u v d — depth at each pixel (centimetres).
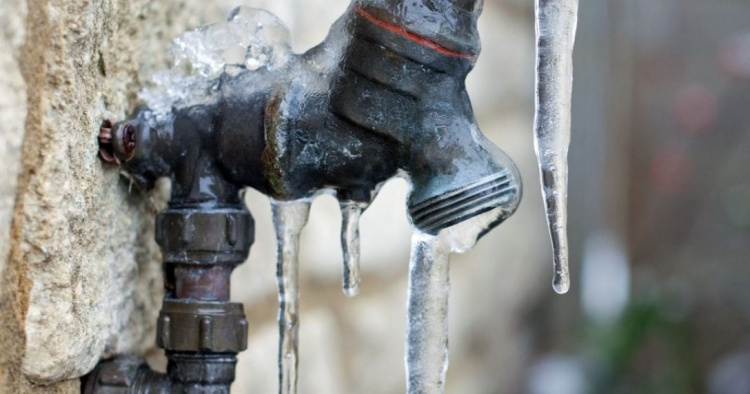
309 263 72
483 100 101
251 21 54
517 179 53
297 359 56
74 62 51
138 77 55
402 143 53
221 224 54
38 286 50
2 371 50
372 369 80
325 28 73
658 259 150
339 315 77
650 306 128
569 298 128
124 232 55
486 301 106
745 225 148
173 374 54
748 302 147
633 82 149
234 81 54
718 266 149
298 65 54
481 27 101
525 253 117
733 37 156
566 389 118
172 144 54
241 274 65
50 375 51
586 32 129
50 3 50
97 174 52
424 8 52
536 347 125
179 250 54
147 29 55
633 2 146
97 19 51
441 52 52
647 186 151
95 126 52
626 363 124
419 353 54
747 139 153
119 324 55
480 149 53
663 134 153
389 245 82
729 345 146
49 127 50
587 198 130
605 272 130
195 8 58
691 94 152
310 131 53
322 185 54
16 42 49
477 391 104
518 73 115
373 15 52
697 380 136
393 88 52
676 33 155
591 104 130
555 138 52
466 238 54
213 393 54
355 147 53
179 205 54
